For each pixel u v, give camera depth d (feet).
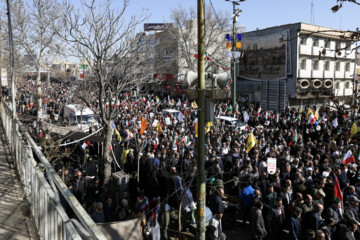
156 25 135.33
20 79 128.47
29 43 72.84
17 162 21.03
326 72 146.20
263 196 30.12
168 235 30.68
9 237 12.34
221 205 27.27
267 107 145.48
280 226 27.61
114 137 55.36
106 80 34.58
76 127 69.00
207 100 17.04
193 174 27.35
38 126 51.93
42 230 11.86
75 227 9.15
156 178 37.40
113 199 34.47
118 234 17.76
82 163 47.52
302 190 31.94
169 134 59.00
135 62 39.47
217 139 52.08
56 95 112.78
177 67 149.07
